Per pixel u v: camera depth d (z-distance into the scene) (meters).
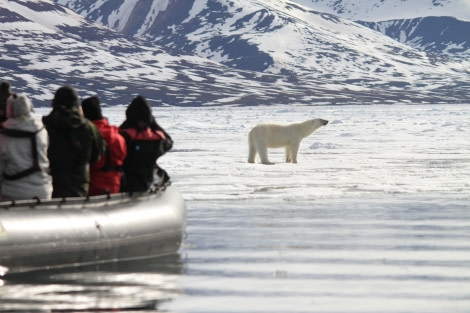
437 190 39.31
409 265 20.84
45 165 20.67
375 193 38.22
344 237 25.44
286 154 58.34
